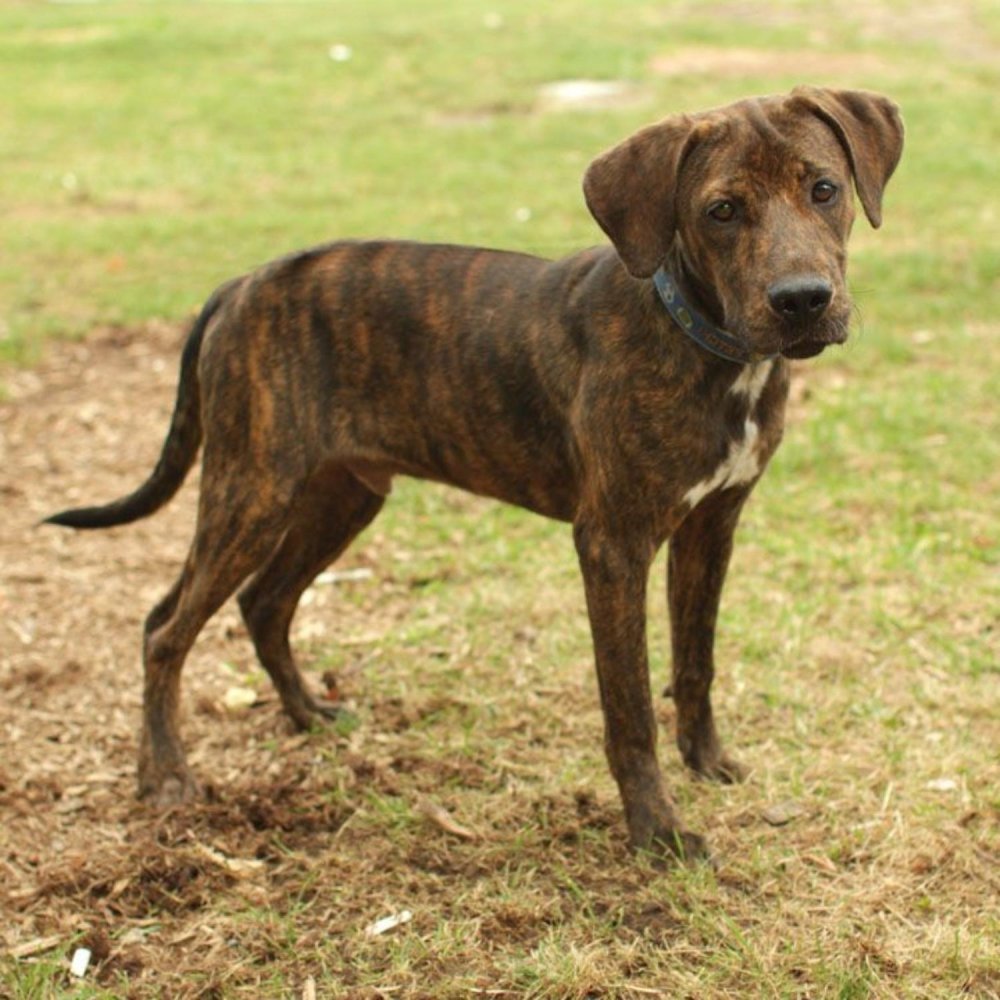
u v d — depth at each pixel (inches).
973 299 371.6
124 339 364.8
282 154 535.2
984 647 223.8
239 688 224.7
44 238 438.9
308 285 189.6
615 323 169.5
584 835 182.9
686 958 160.1
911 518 265.1
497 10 786.8
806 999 153.1
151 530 279.7
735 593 242.5
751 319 153.0
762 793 190.7
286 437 189.5
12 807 193.9
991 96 584.1
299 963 163.5
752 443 171.0
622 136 536.4
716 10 761.6
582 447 172.9
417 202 466.6
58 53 709.9
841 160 161.6
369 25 749.3
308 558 208.5
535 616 239.6
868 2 766.5
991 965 155.7
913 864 173.9
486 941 165.0
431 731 210.8
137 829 189.9
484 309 182.7
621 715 176.6
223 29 751.1
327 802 193.2
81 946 166.6
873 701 211.2
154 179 505.7
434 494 285.6
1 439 314.2
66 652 235.5
